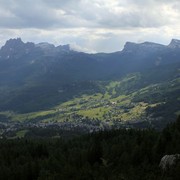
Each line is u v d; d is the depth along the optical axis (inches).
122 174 5388.8
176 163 4869.6
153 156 6063.0
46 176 6338.6
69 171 6299.2
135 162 6264.8
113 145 7682.1
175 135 6707.7
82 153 7613.2
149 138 7780.5
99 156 7332.7
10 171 7258.9
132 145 7421.3
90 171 5999.0
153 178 4753.9
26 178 7003.0
